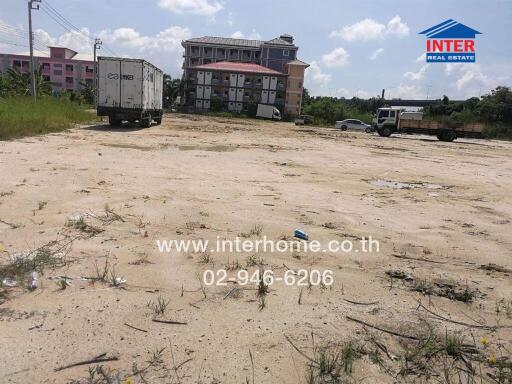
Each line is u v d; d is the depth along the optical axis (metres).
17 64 91.31
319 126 55.03
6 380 2.65
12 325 3.26
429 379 2.89
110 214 6.41
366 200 8.77
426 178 12.64
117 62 21.91
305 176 11.48
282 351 3.11
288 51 86.81
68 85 92.81
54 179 8.74
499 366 3.04
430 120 35.16
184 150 15.48
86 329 3.26
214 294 3.96
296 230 5.93
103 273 4.26
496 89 58.66
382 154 19.53
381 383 2.82
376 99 90.19
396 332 3.47
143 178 9.52
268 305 3.80
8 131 16.05
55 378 2.70
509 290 4.42
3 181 8.27
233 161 13.43
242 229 6.06
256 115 68.62
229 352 3.06
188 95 78.31
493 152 25.22
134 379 2.71
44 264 4.38
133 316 3.48
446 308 3.95
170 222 6.20
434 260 5.24
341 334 3.39
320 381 2.79
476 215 7.94
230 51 90.12
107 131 21.09
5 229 5.48
